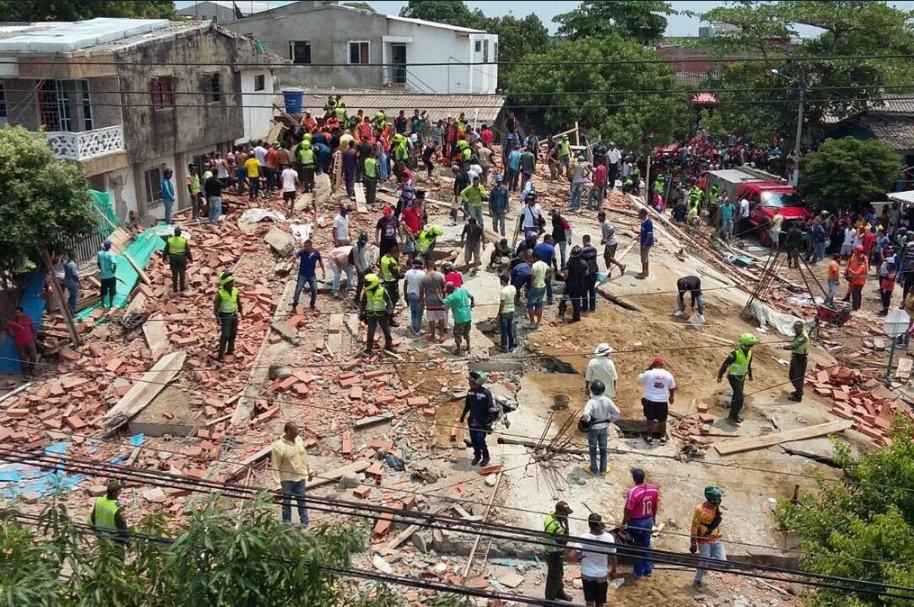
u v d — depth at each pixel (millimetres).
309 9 49719
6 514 9797
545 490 17562
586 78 48969
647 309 25141
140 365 21953
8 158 21859
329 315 23719
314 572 9258
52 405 20625
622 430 19844
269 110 40031
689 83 65312
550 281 24234
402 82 50375
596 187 32406
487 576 15656
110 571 9406
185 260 24719
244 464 18359
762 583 15758
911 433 14914
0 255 22031
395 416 19859
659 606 14945
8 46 25672
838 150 39156
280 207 30062
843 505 14008
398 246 25250
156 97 30016
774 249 35906
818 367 23688
